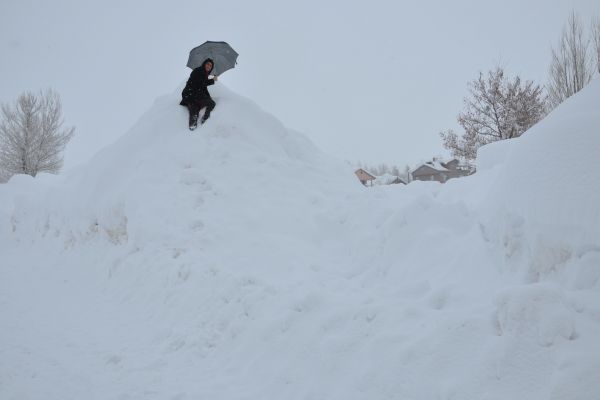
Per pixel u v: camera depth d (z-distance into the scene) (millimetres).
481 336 2914
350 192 8039
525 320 2768
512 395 2541
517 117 21750
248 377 3742
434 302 3715
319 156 9430
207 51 9727
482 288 4031
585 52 20109
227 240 6418
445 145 23594
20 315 5645
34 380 3855
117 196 7770
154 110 9375
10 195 14234
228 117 8680
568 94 20266
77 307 6012
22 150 26812
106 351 4492
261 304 4469
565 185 3881
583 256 3543
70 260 8133
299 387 3387
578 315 2959
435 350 2973
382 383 3018
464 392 2656
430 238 5062
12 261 9016
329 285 4926
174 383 3795
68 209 8961
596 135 3965
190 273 5656
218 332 4539
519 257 4062
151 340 4758
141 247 6773
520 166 4473
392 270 5133
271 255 6082
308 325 3855
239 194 7324
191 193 7316
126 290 6289
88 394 3617
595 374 2371
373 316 3600
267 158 8211
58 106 28062
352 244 6164
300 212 7141
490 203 4992
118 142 9336
